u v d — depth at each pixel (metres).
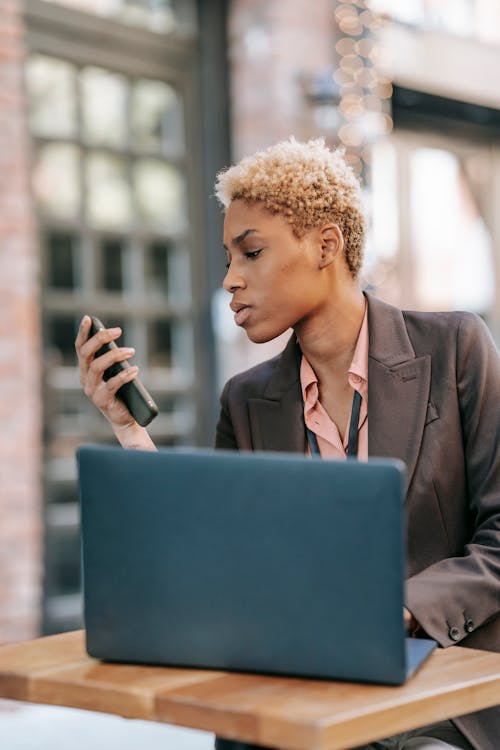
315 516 1.35
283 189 1.69
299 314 1.74
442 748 1.65
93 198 5.43
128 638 1.45
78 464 1.45
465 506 1.81
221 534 1.39
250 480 1.38
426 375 1.82
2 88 4.99
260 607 1.38
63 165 5.33
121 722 4.47
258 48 5.93
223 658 1.41
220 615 1.40
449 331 1.84
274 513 1.37
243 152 5.93
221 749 1.64
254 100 5.93
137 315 5.59
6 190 4.98
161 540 1.42
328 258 1.75
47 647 1.58
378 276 5.95
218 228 5.87
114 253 5.52
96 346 1.77
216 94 5.91
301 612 1.37
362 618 1.35
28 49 5.21
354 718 1.24
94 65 5.46
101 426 5.39
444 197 6.46
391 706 1.28
